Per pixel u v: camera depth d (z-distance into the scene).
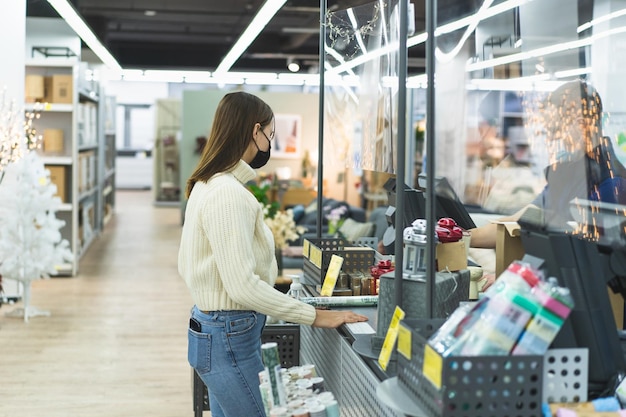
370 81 3.29
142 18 18.83
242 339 2.75
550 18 2.55
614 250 2.17
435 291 2.41
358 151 3.47
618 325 2.46
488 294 1.90
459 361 1.74
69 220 10.24
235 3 16.73
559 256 2.04
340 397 2.95
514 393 1.76
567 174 2.25
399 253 2.44
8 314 7.71
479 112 2.30
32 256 7.64
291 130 16.34
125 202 21.80
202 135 17.03
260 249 2.81
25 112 9.96
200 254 2.74
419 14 4.80
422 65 4.66
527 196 2.20
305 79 16.34
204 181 2.78
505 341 1.81
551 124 2.33
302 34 19.11
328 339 3.18
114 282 9.75
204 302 2.75
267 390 2.38
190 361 2.85
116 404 5.18
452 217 3.19
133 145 27.61
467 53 2.40
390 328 2.38
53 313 7.90
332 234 9.59
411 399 1.96
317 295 3.58
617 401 1.91
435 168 2.21
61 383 5.61
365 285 3.41
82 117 10.98
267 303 2.69
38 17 14.11
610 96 2.68
